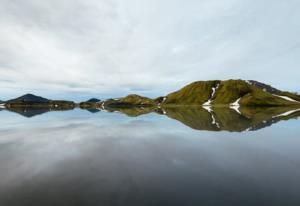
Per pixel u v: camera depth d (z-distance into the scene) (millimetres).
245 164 17109
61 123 49625
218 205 10477
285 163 17250
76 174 14844
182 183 13180
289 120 53438
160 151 21734
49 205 10570
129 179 13883
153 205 10531
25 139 28719
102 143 25969
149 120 56469
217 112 94938
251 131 35000
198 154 20406
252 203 10656
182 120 55719
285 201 10773
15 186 12773
